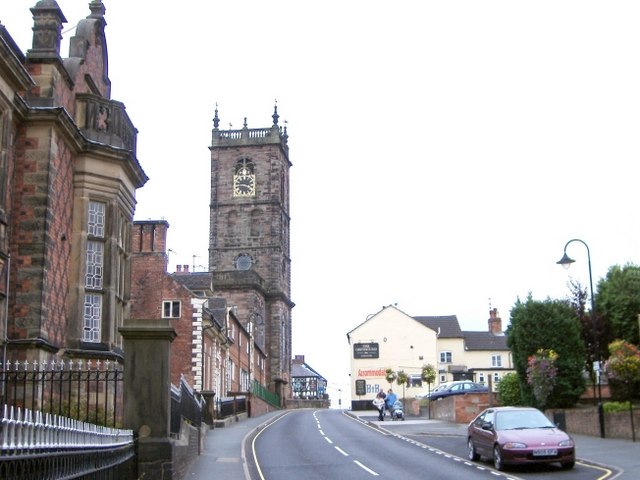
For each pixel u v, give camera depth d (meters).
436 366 92.00
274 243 103.12
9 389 19.77
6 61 18.89
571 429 34.28
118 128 24.39
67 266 22.72
